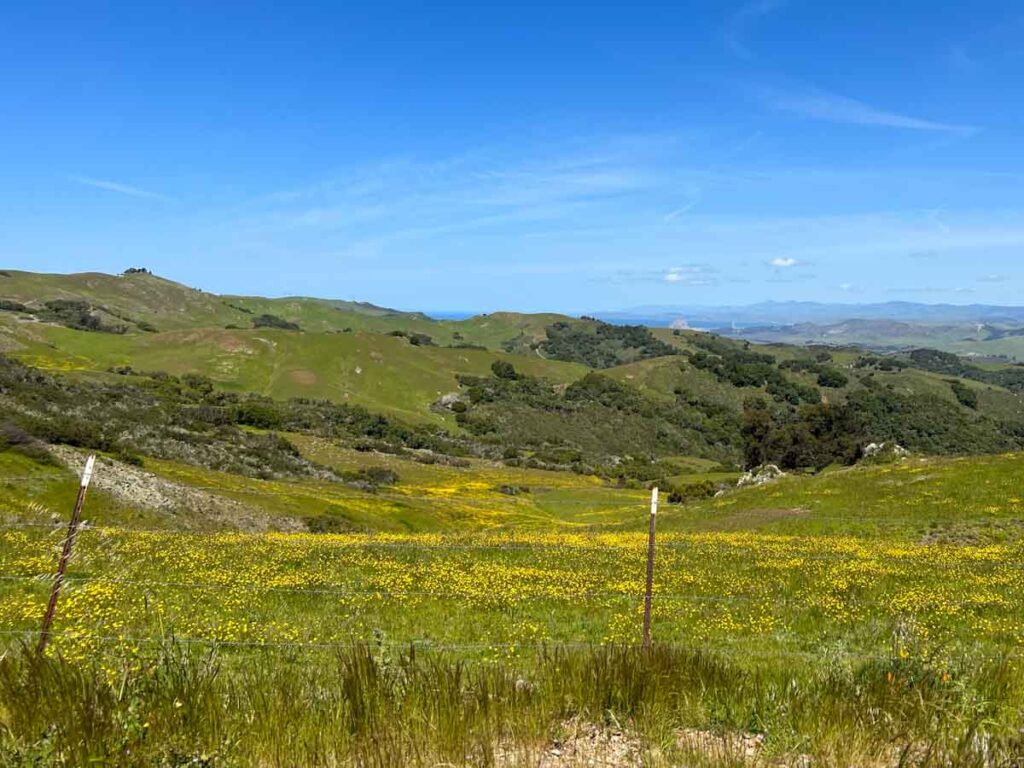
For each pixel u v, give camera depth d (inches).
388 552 926.4
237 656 373.4
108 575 611.2
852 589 714.8
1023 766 208.8
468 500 3639.3
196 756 191.9
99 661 269.1
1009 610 601.6
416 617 550.6
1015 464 1569.9
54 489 1507.1
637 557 936.3
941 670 276.4
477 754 212.4
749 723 247.3
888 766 213.6
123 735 198.1
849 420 3582.7
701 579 765.9
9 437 1652.3
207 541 948.6
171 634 298.0
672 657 292.4
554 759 219.0
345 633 470.3
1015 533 1138.0
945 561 909.2
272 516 2123.5
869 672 285.7
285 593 615.8
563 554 956.6
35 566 619.5
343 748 211.9
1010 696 279.6
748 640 491.5
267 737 214.7
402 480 4153.5
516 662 365.4
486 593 650.2
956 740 223.1
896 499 1486.2
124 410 3590.1
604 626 542.3
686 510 1823.3
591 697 257.4
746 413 3873.0
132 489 1724.9
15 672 248.7
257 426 4933.6
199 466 2935.5
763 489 1843.0
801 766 212.7
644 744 225.3
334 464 4244.6
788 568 841.5
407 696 244.8
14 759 183.9
